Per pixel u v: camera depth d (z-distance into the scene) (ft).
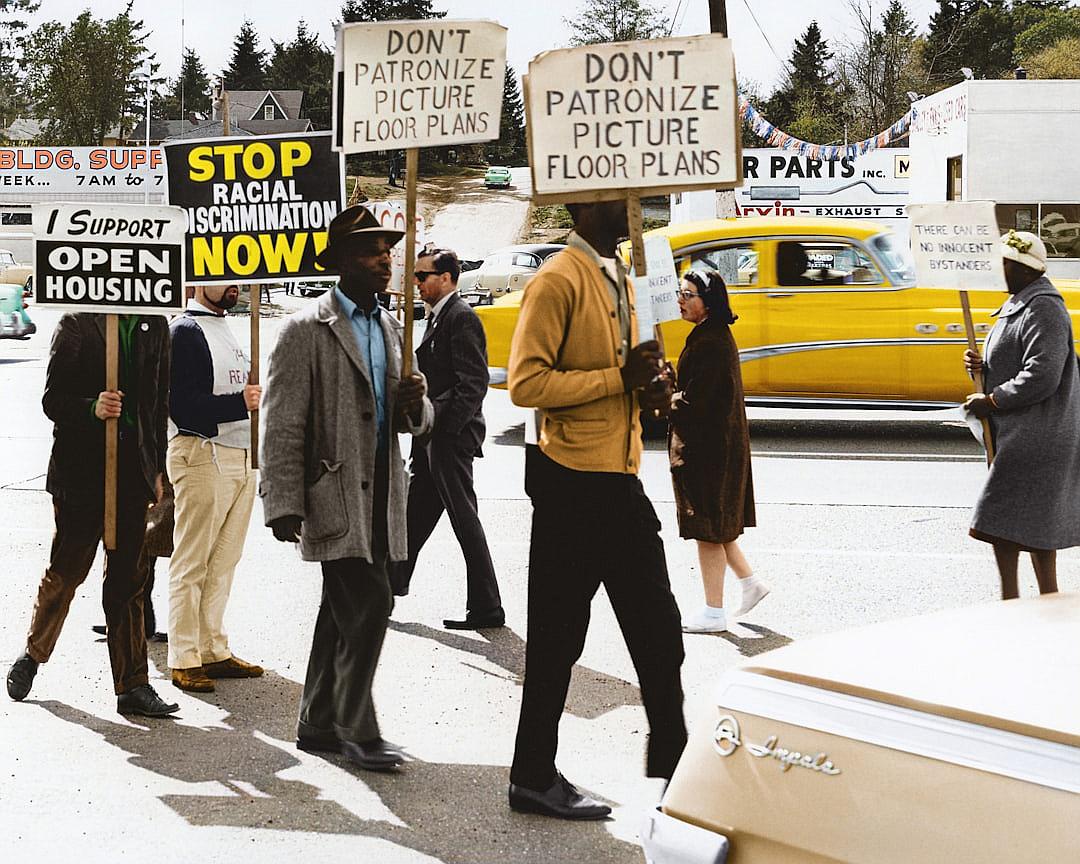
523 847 13.60
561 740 16.75
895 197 110.73
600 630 21.77
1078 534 19.04
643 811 14.55
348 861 13.24
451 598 24.00
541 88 13.84
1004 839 6.75
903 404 40.73
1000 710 7.18
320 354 15.37
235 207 19.10
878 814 7.29
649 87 13.75
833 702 7.77
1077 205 83.71
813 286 40.81
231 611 22.95
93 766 15.83
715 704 8.34
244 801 14.79
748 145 286.46
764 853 7.84
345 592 15.57
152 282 17.24
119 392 17.22
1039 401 18.66
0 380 63.36
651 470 38.42
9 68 339.16
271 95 402.11
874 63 219.41
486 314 43.57
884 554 26.94
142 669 17.72
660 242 15.03
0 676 19.13
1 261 132.77
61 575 17.99
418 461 23.04
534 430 14.16
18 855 13.37
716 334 21.01
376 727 15.87
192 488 18.76
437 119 15.47
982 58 320.29
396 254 39.75
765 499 32.91
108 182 166.30
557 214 265.95
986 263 19.58
